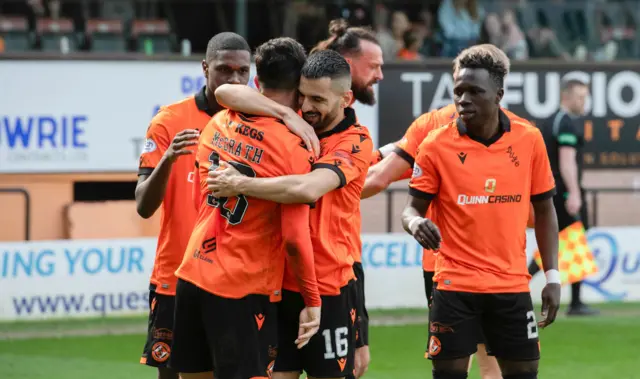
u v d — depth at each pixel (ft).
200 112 56.90
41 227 125.59
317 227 51.44
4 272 108.37
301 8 146.82
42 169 125.18
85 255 111.04
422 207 55.77
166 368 57.41
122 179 127.54
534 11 163.43
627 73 135.23
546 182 55.42
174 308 53.42
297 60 48.78
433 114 62.59
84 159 126.31
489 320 54.80
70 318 110.11
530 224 67.46
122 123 126.93
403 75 129.80
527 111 132.46
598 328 105.40
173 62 127.85
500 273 54.03
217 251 47.88
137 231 128.98
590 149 135.13
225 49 54.80
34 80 124.57
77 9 148.05
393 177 62.39
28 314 108.99
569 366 87.10
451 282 54.44
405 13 152.76
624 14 166.61
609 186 136.67
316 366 52.01
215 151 48.88
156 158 56.49
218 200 48.08
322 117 49.19
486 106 52.80
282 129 47.70
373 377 82.53
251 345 47.73
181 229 56.44
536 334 54.90
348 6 147.13
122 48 143.74
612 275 122.52
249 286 47.60
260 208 47.37
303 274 47.93
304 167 47.73
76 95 125.59
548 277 55.57
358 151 50.16
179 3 149.18
